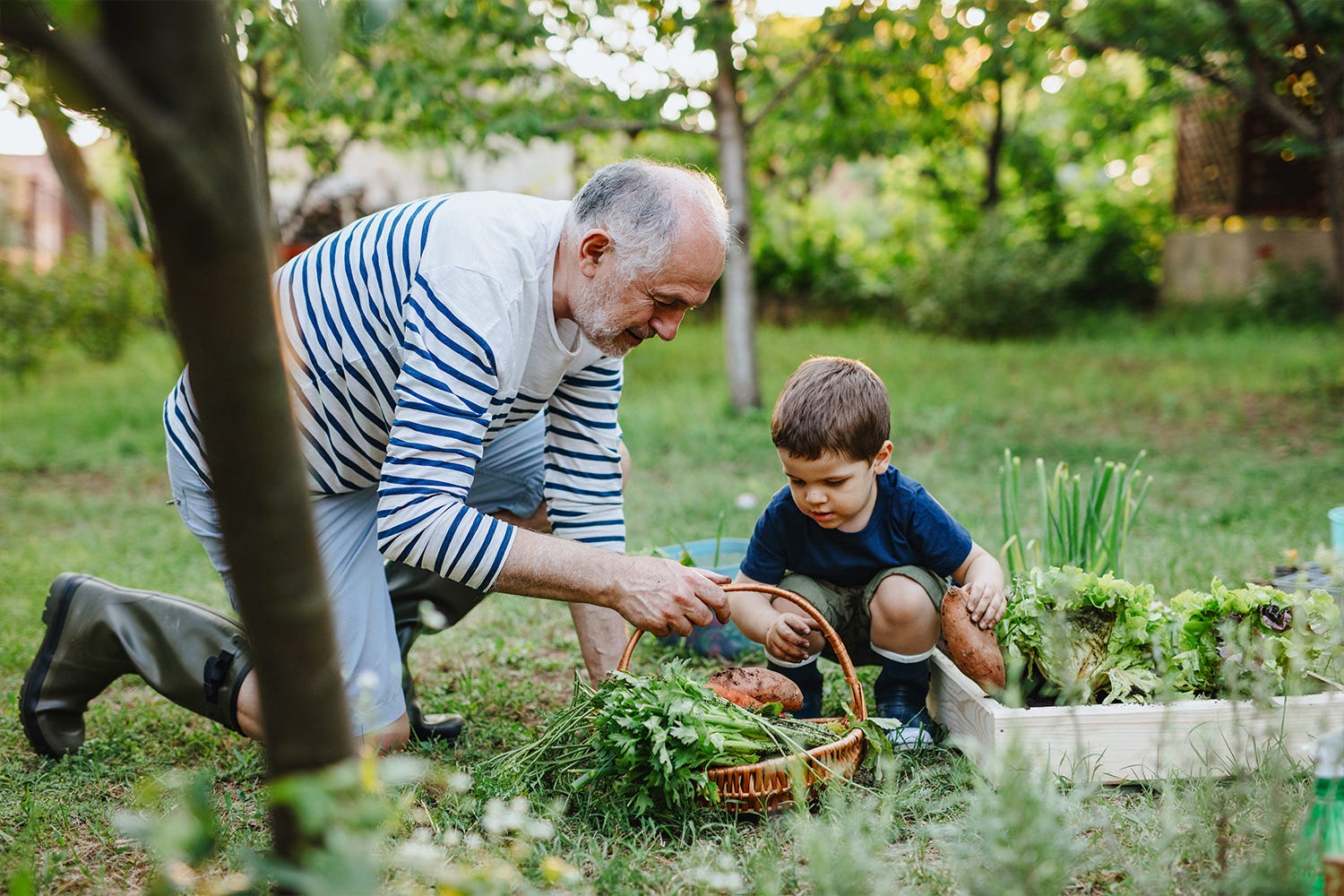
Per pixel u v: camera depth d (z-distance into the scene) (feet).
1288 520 16.99
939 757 8.89
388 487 7.88
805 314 53.31
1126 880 6.54
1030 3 25.67
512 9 24.94
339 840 4.00
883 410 9.09
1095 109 48.01
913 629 9.21
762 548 9.78
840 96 30.83
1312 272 45.37
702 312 51.75
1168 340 42.60
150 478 24.99
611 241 7.89
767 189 50.85
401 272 8.13
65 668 9.46
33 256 40.42
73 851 7.61
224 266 3.82
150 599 9.29
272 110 24.35
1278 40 26.78
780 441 9.03
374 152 44.91
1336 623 8.80
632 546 16.87
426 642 13.14
